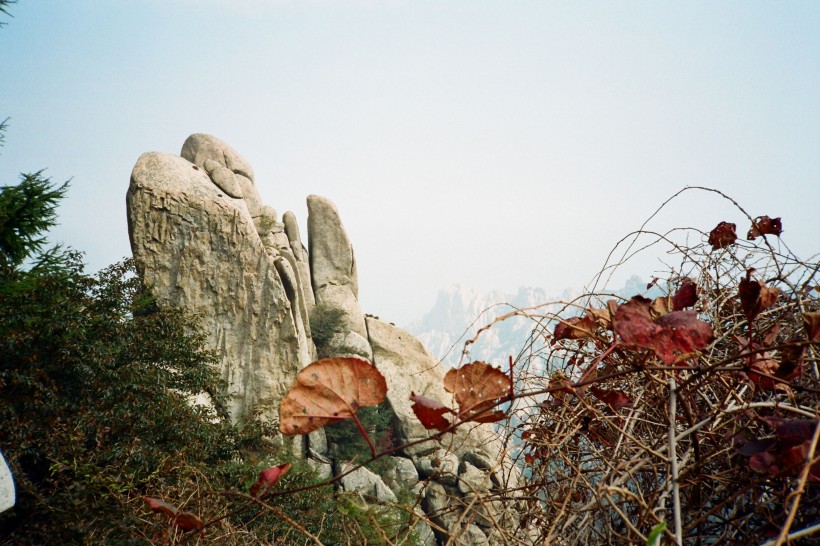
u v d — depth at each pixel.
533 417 1.27
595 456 1.23
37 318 14.26
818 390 0.94
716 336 1.33
